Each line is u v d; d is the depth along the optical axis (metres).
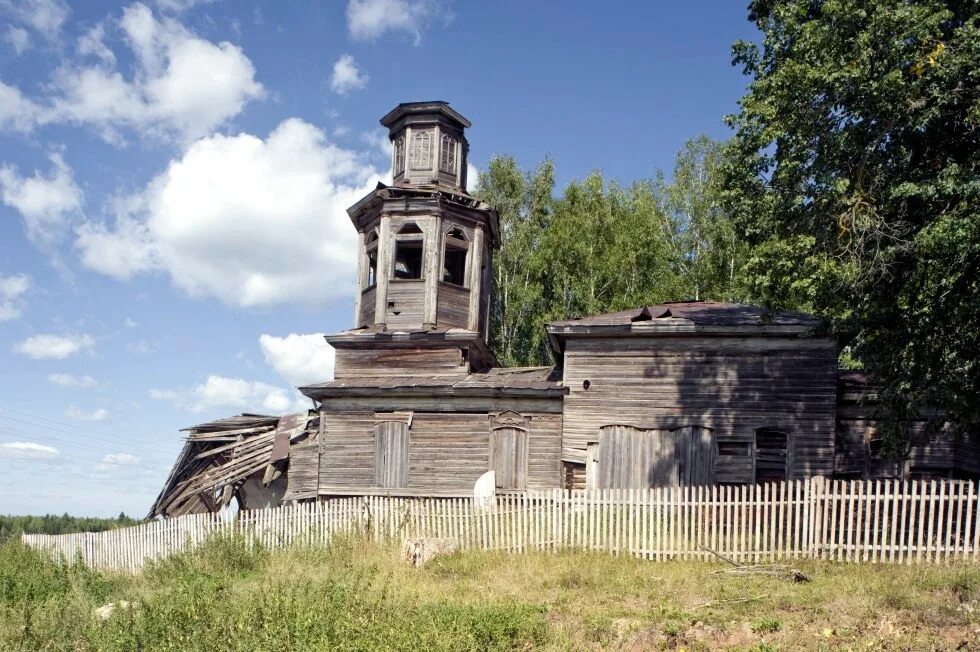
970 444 24.47
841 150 18.02
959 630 11.53
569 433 25.38
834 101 18.27
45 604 15.62
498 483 26.20
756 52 20.61
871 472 24.27
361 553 19.31
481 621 11.93
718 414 24.31
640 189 45.25
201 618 12.09
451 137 32.16
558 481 25.77
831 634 11.58
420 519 20.73
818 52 18.27
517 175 46.75
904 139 18.27
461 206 30.88
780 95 18.72
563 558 17.89
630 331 25.02
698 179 42.78
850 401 24.66
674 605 13.66
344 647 10.29
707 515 18.06
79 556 24.09
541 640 11.74
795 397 23.94
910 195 17.12
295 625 11.23
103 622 13.34
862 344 19.91
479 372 29.50
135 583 19.94
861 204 18.05
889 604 12.98
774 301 20.23
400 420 27.44
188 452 33.53
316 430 29.36
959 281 17.64
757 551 17.39
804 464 23.53
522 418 26.52
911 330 18.94
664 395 24.80
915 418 19.31
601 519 18.92
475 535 20.03
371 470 27.38
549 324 25.67
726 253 39.75
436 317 29.73
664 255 41.47
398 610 12.45
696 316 24.95
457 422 27.03
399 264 33.88
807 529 17.48
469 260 31.05
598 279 41.88
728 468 23.97
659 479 24.31
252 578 17.95
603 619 12.82
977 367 18.20
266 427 32.03
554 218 44.06
